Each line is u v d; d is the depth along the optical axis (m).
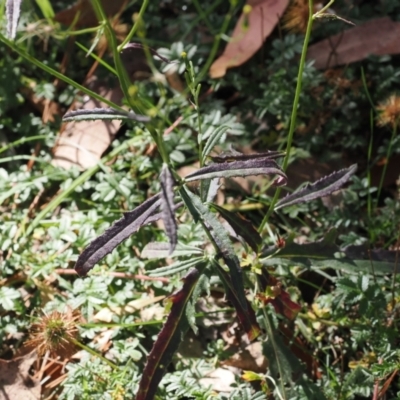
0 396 0.86
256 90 1.04
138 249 0.94
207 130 0.98
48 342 0.84
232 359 0.88
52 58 1.07
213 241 0.79
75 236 0.92
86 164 0.99
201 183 0.79
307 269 0.89
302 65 0.78
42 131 1.02
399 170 0.99
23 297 0.91
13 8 0.69
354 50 1.03
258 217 0.98
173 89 1.04
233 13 1.09
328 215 0.94
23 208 0.98
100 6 0.72
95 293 0.88
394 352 0.82
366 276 0.85
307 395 0.83
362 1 1.10
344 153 1.01
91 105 1.04
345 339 0.89
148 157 0.98
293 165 0.99
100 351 0.87
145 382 0.78
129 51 1.06
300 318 0.89
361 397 0.86
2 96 1.03
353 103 1.00
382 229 0.94
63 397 0.83
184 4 1.12
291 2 1.04
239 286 0.76
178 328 0.78
